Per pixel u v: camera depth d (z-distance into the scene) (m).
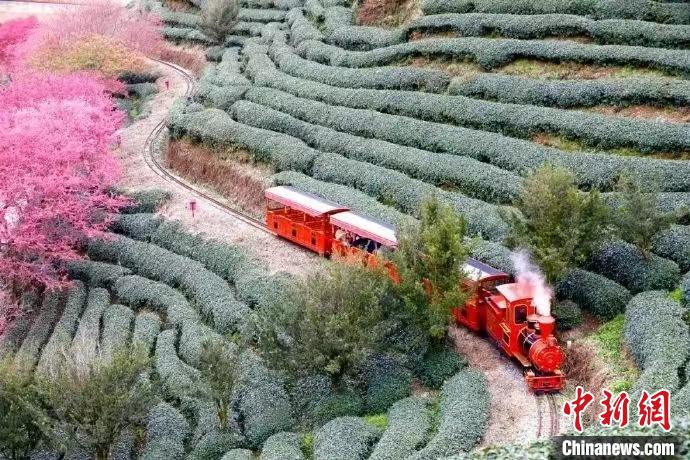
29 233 39.38
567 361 29.66
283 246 41.00
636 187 30.66
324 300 29.00
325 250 38.44
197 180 51.06
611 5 46.19
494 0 51.06
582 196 30.31
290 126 49.22
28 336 38.41
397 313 30.34
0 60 67.25
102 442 28.09
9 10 87.31
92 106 49.72
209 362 28.64
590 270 32.62
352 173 43.00
